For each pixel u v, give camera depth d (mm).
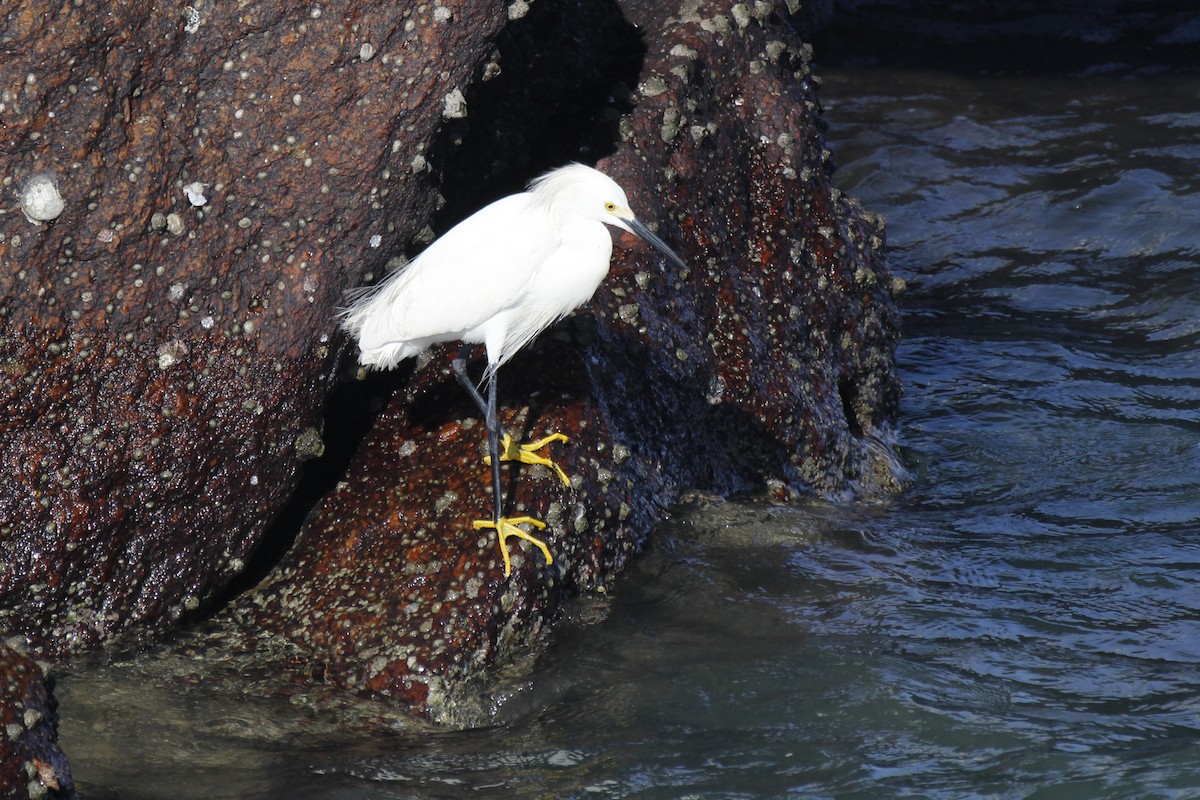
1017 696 9555
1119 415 15047
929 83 27516
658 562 11523
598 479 11023
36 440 9625
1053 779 8438
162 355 9844
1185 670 9852
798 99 14188
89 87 8953
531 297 10430
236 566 10508
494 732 9344
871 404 14445
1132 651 10188
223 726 9289
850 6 33656
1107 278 18969
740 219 13414
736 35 13766
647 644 10359
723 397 12703
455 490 10742
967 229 20844
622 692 9750
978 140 23922
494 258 10195
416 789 8594
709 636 10523
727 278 13094
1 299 9258
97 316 9570
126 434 9844
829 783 8531
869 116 25578
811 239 13945
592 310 11742
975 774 8555
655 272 12328
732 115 13680
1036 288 18859
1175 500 13008
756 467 13094
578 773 8758
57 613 9969
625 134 12680
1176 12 30516
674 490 12359
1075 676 9828
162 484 10023
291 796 8508
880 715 9359
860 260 14445
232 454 10211
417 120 9852
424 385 11633
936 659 10148
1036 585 11398
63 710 9406
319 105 9578
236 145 9578
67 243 9289
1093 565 11734
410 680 9617
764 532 12227
